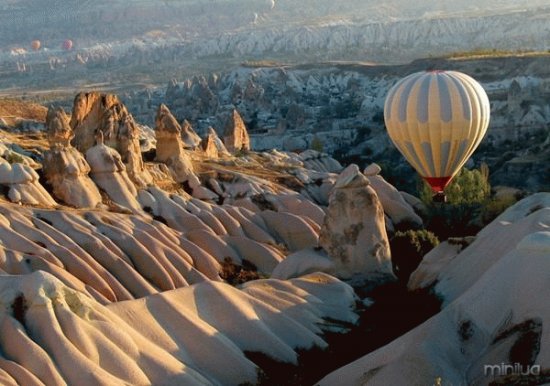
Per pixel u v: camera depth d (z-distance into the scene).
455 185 78.94
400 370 33.50
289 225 71.69
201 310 40.75
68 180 69.00
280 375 38.91
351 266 51.38
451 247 51.94
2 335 34.59
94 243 57.44
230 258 63.38
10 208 59.94
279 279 49.38
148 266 58.31
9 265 52.62
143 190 73.31
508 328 35.25
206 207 73.62
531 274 36.28
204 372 37.56
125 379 34.19
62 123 80.69
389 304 47.91
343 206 51.50
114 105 82.19
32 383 32.16
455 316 36.88
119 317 37.75
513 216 52.09
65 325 35.09
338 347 42.06
